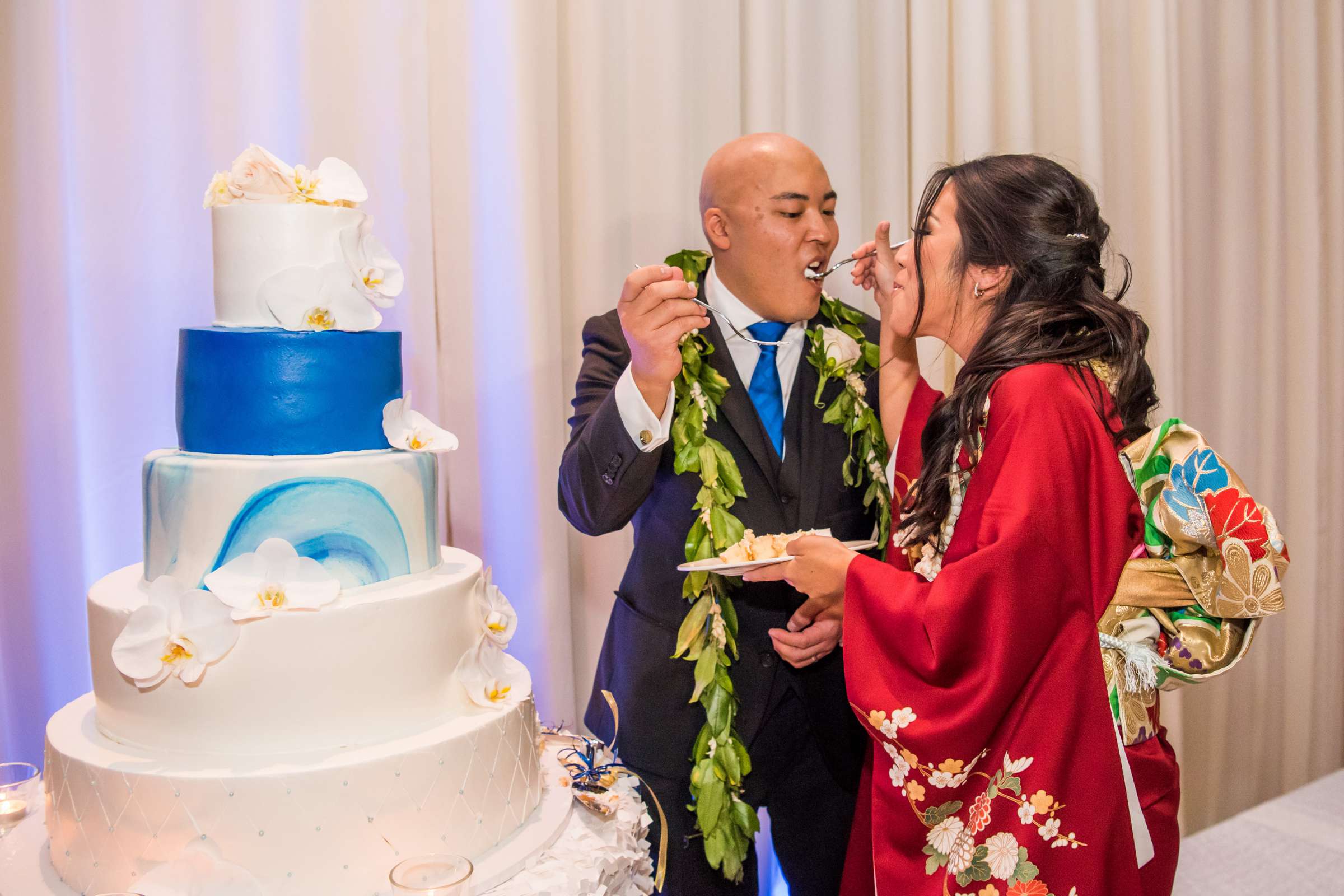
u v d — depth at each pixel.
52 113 1.91
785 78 2.48
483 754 1.28
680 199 2.41
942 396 1.68
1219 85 3.22
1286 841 1.56
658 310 1.55
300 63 2.06
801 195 1.75
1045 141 2.91
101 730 1.28
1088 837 1.26
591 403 1.82
